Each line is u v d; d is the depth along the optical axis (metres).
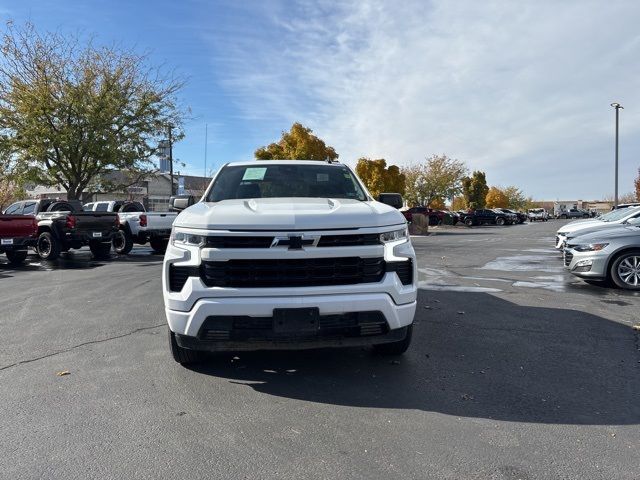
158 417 3.46
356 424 3.33
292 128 28.52
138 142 22.55
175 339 4.24
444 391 3.89
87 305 7.25
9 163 21.28
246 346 3.79
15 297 7.99
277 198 4.84
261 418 3.44
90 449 3.01
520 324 5.95
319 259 3.72
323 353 4.86
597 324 5.95
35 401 3.73
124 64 22.36
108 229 14.79
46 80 20.66
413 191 50.75
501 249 17.17
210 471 2.76
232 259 3.66
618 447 3.01
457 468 2.78
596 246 8.52
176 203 5.89
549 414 3.47
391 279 3.83
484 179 61.56
